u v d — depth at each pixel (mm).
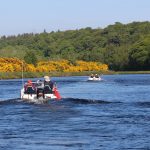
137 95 111812
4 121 61406
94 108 76750
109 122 59594
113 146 44219
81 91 133875
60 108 76375
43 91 86188
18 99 89062
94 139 47594
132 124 57594
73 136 49406
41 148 43781
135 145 44562
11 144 45469
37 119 63188
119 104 84125
